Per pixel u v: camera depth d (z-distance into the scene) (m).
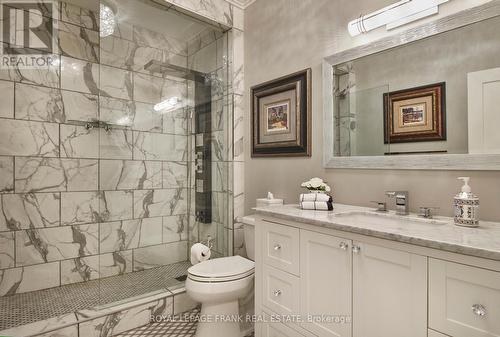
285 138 2.21
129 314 1.97
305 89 2.05
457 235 0.96
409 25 1.49
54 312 1.95
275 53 2.31
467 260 0.84
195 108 2.90
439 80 1.38
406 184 1.50
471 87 1.28
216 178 2.78
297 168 2.13
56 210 2.47
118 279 2.56
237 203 2.63
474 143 1.26
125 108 2.69
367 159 1.65
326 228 1.24
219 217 2.74
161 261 2.86
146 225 2.82
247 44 2.62
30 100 2.38
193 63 2.85
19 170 2.33
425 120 1.43
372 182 1.65
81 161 2.60
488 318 0.80
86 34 2.65
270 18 2.37
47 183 2.44
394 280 1.01
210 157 2.83
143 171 2.81
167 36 2.82
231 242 2.61
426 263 0.93
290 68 2.18
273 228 1.52
